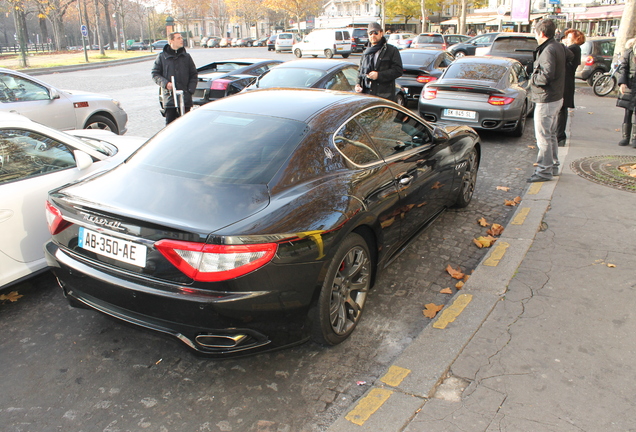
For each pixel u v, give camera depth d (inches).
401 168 143.5
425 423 95.0
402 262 167.0
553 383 104.9
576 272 151.3
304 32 2775.6
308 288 105.7
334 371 114.7
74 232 110.2
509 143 339.3
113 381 112.1
